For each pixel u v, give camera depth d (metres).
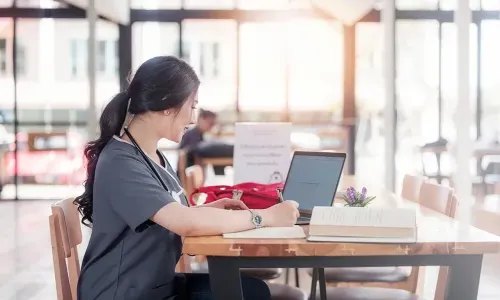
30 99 10.02
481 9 8.88
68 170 10.19
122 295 1.92
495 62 8.91
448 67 9.62
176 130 2.07
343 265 1.82
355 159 10.57
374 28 10.34
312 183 2.50
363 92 10.52
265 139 3.48
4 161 9.88
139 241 1.94
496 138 8.84
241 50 10.48
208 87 10.50
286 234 1.92
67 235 2.07
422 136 9.62
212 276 1.84
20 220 7.72
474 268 1.84
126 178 1.92
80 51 9.98
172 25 10.34
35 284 4.69
